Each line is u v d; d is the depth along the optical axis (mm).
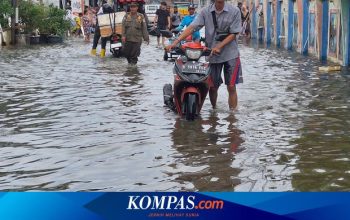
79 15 36625
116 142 7379
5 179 6008
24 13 28000
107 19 19984
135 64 16922
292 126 8156
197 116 8945
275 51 22156
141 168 6309
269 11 27750
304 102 9992
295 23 22484
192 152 6879
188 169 6242
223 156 6703
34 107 9758
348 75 13680
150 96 10828
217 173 6094
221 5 9102
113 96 10828
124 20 16891
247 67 15828
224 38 9156
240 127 8133
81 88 11844
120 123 8477
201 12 9281
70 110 9477
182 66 8898
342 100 10125
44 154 6879
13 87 12016
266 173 6078
